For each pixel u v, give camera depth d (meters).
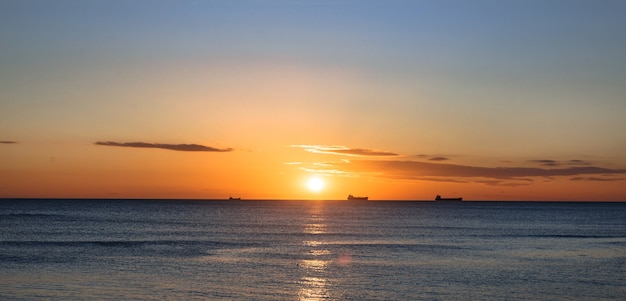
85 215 179.62
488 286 49.59
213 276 53.19
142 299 42.41
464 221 164.12
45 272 54.34
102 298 42.53
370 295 45.41
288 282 50.47
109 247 78.12
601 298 45.06
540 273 56.84
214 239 93.06
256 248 79.00
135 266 59.16
